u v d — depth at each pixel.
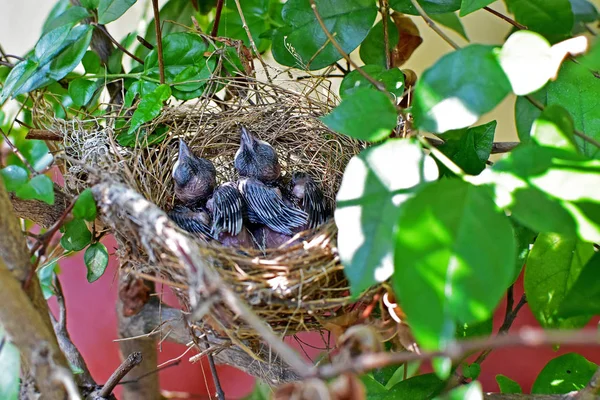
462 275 0.30
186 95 0.44
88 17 0.44
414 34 0.48
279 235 0.44
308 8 0.42
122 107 0.45
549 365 0.40
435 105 0.33
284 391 0.33
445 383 0.40
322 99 0.47
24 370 0.36
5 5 0.57
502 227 0.31
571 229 0.32
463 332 0.40
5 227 0.35
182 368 0.58
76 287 0.59
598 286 0.35
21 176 0.37
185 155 0.45
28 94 0.46
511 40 0.34
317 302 0.38
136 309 0.48
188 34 0.44
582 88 0.37
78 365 0.43
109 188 0.38
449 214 0.31
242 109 0.46
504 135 0.55
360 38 0.42
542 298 0.38
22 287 0.35
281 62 0.43
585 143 0.36
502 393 0.39
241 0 0.47
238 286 0.37
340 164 0.45
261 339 0.39
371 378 0.40
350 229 0.33
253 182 0.45
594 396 0.36
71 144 0.43
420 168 0.34
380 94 0.34
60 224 0.37
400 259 0.30
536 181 0.33
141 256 0.40
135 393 0.50
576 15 0.47
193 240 0.38
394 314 0.37
